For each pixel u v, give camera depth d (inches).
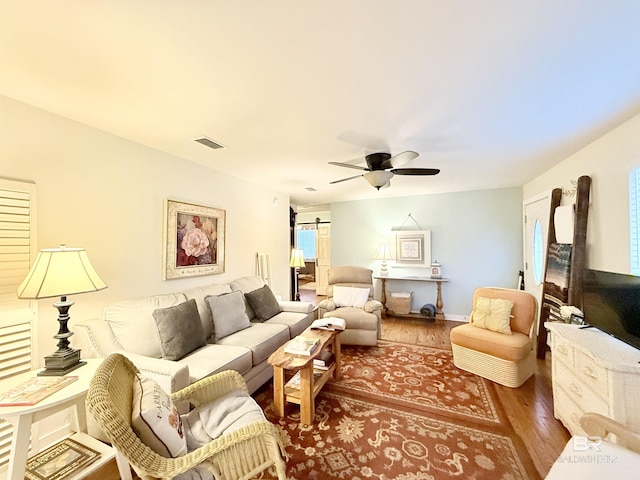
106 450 61.3
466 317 187.8
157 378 65.9
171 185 109.7
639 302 61.7
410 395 93.0
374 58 52.9
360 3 40.4
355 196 207.2
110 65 54.7
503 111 74.4
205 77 58.9
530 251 155.6
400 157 89.2
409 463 63.6
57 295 58.6
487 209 182.4
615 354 60.4
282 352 84.7
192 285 119.9
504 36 47.4
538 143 97.7
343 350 134.6
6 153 66.3
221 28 44.9
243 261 152.5
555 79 60.1
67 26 44.2
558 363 78.0
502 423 77.7
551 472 44.0
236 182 147.0
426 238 196.7
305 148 102.5
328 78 59.4
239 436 46.2
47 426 68.6
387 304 203.0
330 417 81.1
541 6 41.3
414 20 43.8
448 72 57.5
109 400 38.8
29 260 69.1
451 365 116.8
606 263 89.5
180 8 40.9
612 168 86.7
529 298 108.7
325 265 296.2
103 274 86.4
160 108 72.4
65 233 77.0
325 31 45.8
